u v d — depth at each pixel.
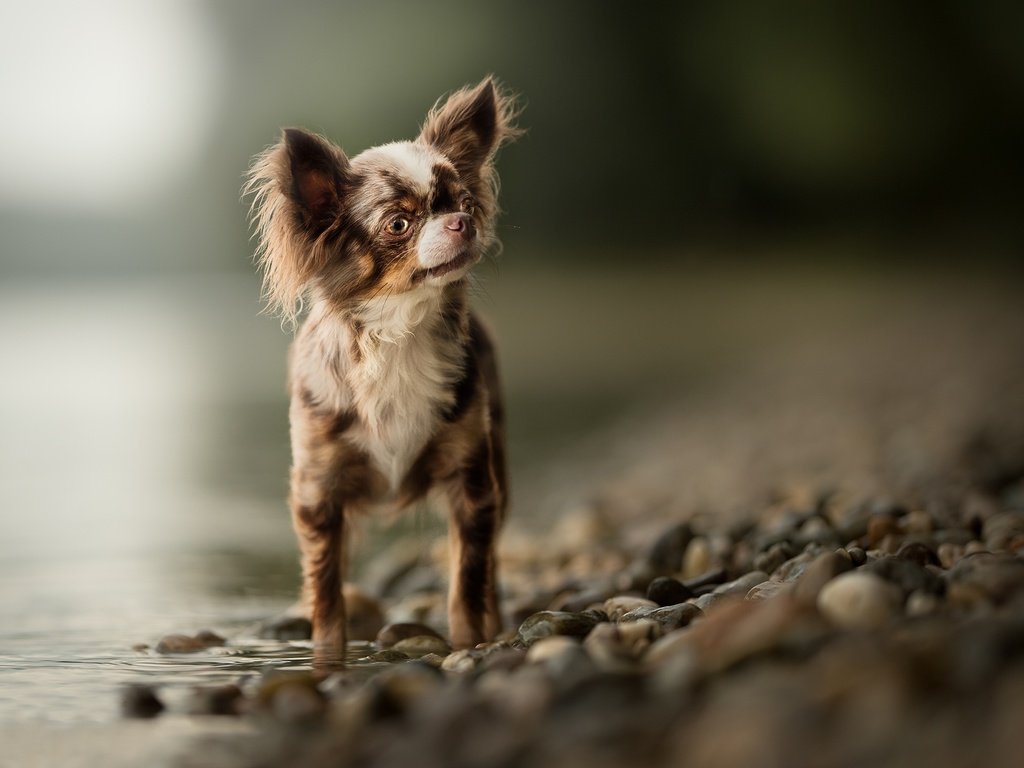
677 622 5.30
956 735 3.05
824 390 19.41
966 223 46.09
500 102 7.33
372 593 8.87
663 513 10.73
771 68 49.09
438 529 11.74
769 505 9.58
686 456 14.96
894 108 48.31
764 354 25.28
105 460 15.75
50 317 36.97
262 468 15.09
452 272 6.49
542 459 15.67
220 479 14.27
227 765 4.04
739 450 14.77
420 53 49.41
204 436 17.69
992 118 46.81
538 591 7.68
